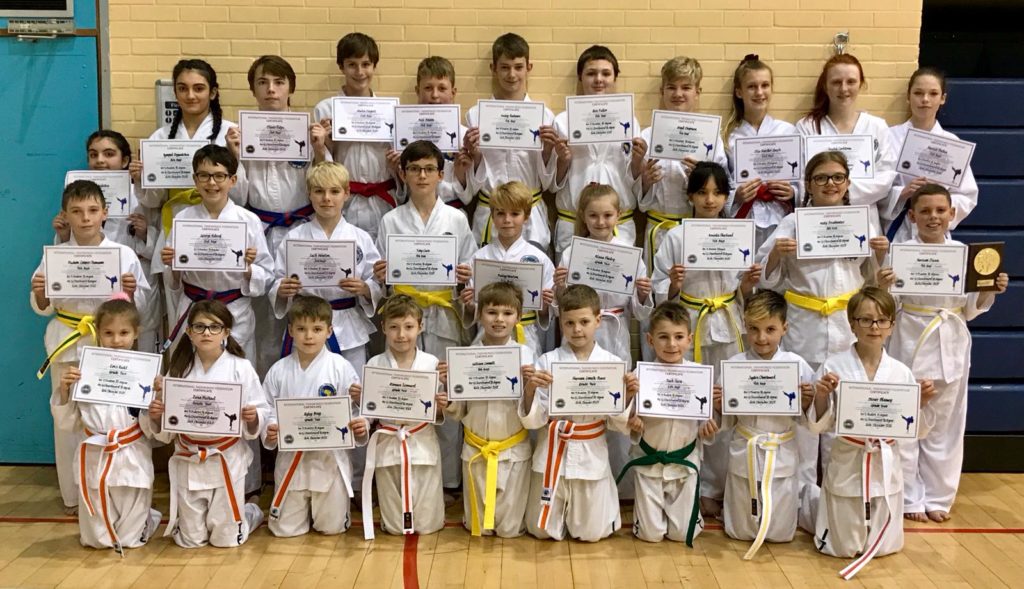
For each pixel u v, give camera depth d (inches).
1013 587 155.6
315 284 184.1
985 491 204.1
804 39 211.5
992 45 235.0
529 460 175.5
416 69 211.2
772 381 167.6
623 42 211.5
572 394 167.5
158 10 207.9
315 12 209.2
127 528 168.6
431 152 186.1
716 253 183.0
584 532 171.6
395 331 169.9
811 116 207.5
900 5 210.8
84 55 208.4
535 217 199.9
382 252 194.1
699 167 187.9
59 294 176.2
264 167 195.8
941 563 165.3
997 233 217.6
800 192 197.2
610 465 192.5
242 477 170.9
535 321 188.2
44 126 209.6
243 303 189.3
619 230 200.4
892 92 213.5
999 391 215.8
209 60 209.8
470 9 209.6
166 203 196.7
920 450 191.0
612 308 189.0
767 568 162.4
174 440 171.2
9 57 207.9
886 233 202.1
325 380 174.2
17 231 211.3
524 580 156.3
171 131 197.2
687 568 161.9
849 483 165.0
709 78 212.2
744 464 171.3
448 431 193.9
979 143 217.3
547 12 210.2
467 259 194.1
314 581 155.3
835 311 183.6
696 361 187.0
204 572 158.7
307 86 211.0
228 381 167.8
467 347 169.5
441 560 164.2
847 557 166.4
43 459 217.0
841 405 162.7
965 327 185.9
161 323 207.8
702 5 210.4
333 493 173.5
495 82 211.5
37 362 214.2
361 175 200.1
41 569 159.6
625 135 193.3
